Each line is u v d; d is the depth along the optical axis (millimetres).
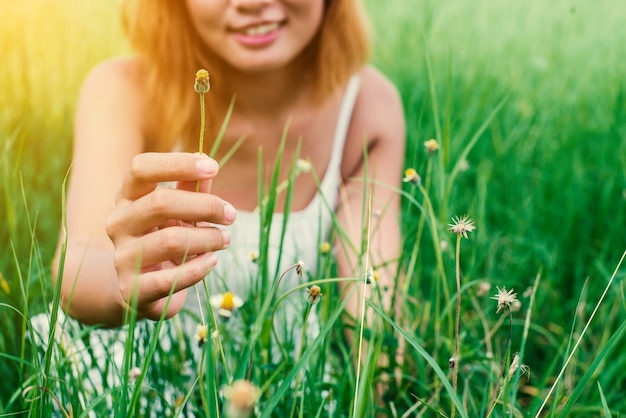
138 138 895
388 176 1030
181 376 716
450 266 807
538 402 619
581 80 1807
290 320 909
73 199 811
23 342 626
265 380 667
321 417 657
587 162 1439
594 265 1055
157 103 899
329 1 916
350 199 1011
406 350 756
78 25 1987
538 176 1340
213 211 519
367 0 2262
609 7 2500
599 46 2051
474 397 738
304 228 974
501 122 1591
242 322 782
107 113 883
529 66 1933
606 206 1216
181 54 878
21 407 694
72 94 1663
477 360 741
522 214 1194
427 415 693
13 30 1743
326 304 674
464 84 1755
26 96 1553
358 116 1024
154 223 535
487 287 810
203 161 513
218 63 886
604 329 893
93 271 677
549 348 912
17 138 1444
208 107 901
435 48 2016
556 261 1077
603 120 1559
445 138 741
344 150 1032
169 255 530
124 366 511
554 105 1657
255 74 888
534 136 1493
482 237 1013
